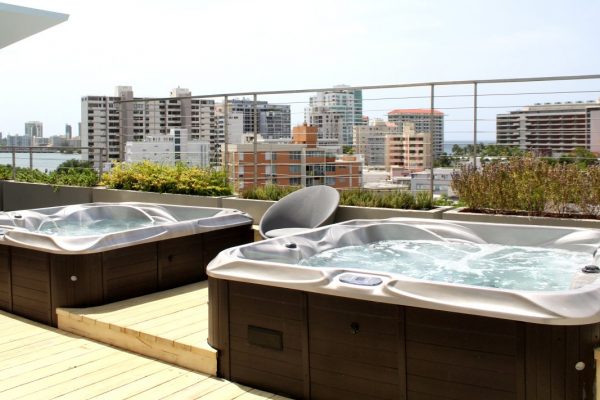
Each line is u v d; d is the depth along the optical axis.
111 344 3.23
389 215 4.93
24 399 2.50
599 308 2.04
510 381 2.01
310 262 3.63
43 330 3.51
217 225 4.50
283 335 2.52
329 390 2.42
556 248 3.84
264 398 2.51
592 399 2.01
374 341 2.29
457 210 4.89
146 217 5.39
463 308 2.06
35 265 3.66
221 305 2.71
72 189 7.36
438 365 2.15
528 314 1.95
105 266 3.66
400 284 2.25
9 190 8.14
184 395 2.54
